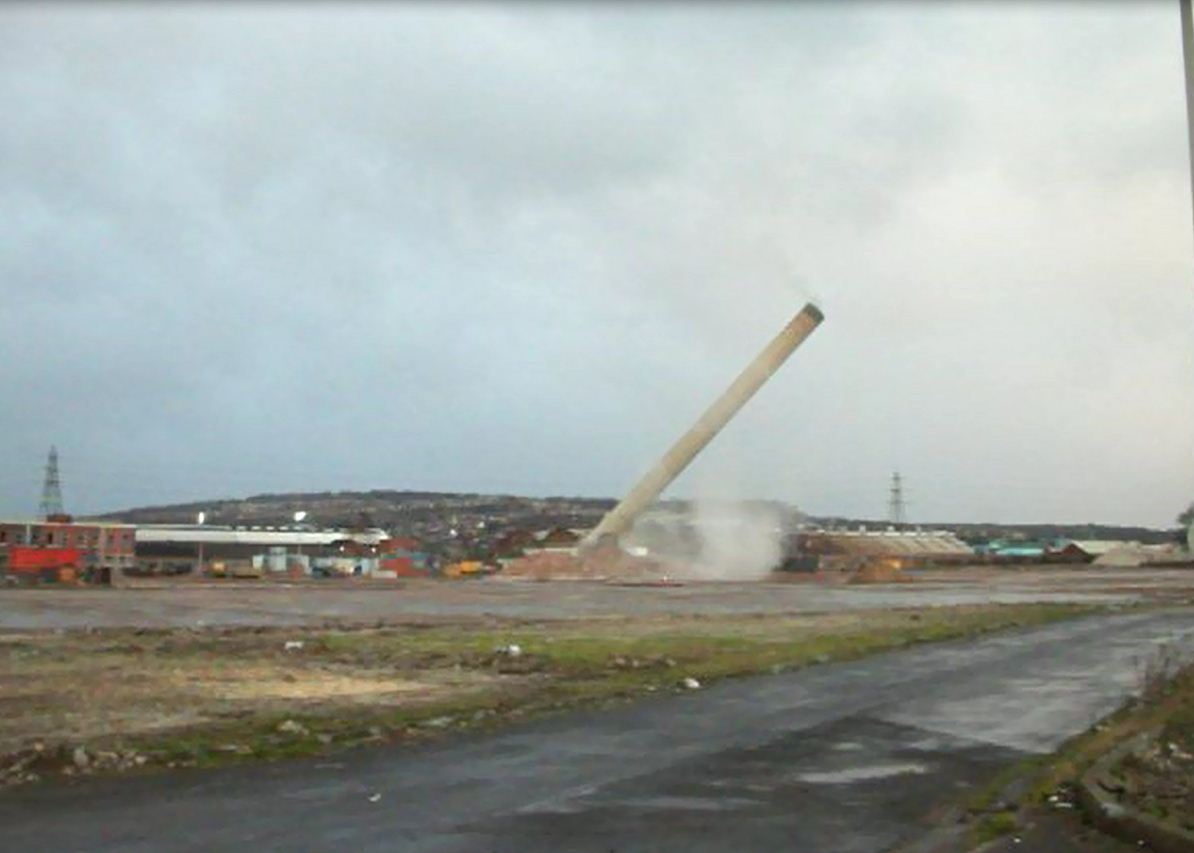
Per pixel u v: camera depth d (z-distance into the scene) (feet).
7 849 28.50
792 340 353.10
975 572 384.88
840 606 169.68
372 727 50.06
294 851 28.76
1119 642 102.78
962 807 35.04
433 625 124.67
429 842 29.94
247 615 145.28
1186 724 51.03
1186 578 313.12
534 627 120.57
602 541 349.82
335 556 433.48
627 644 96.84
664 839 30.53
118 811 33.24
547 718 54.85
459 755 44.06
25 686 63.77
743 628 118.32
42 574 273.54
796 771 41.09
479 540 562.66
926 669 79.46
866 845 30.04
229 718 51.88
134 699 58.59
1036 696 64.23
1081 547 549.95
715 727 52.08
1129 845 29.71
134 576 323.16
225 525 577.84
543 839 30.42
